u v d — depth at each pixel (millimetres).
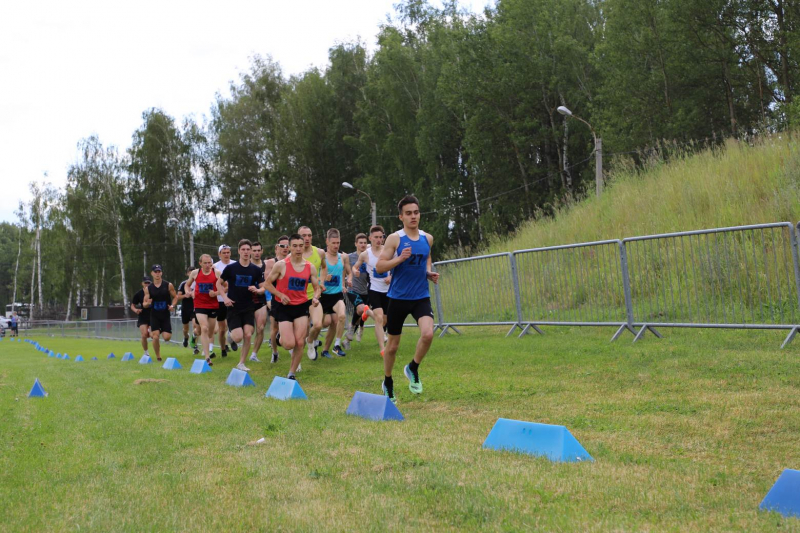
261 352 13359
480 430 4984
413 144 39594
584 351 8625
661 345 8375
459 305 12625
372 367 9453
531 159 35844
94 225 51062
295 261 8492
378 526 2885
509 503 3125
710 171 15477
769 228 8023
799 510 2953
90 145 51875
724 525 2793
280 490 3506
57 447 4883
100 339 32344
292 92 48156
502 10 36156
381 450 4309
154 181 50594
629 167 21344
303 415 5809
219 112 53438
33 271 64875
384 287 10469
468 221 38469
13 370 13133
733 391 5816
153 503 3363
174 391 7969
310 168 47062
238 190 52594
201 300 12188
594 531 2721
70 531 2979
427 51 39594
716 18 26531
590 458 4008
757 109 28016
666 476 3582
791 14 25250
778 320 8078
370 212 43000
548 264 10750
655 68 28688
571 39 32469
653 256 9258
